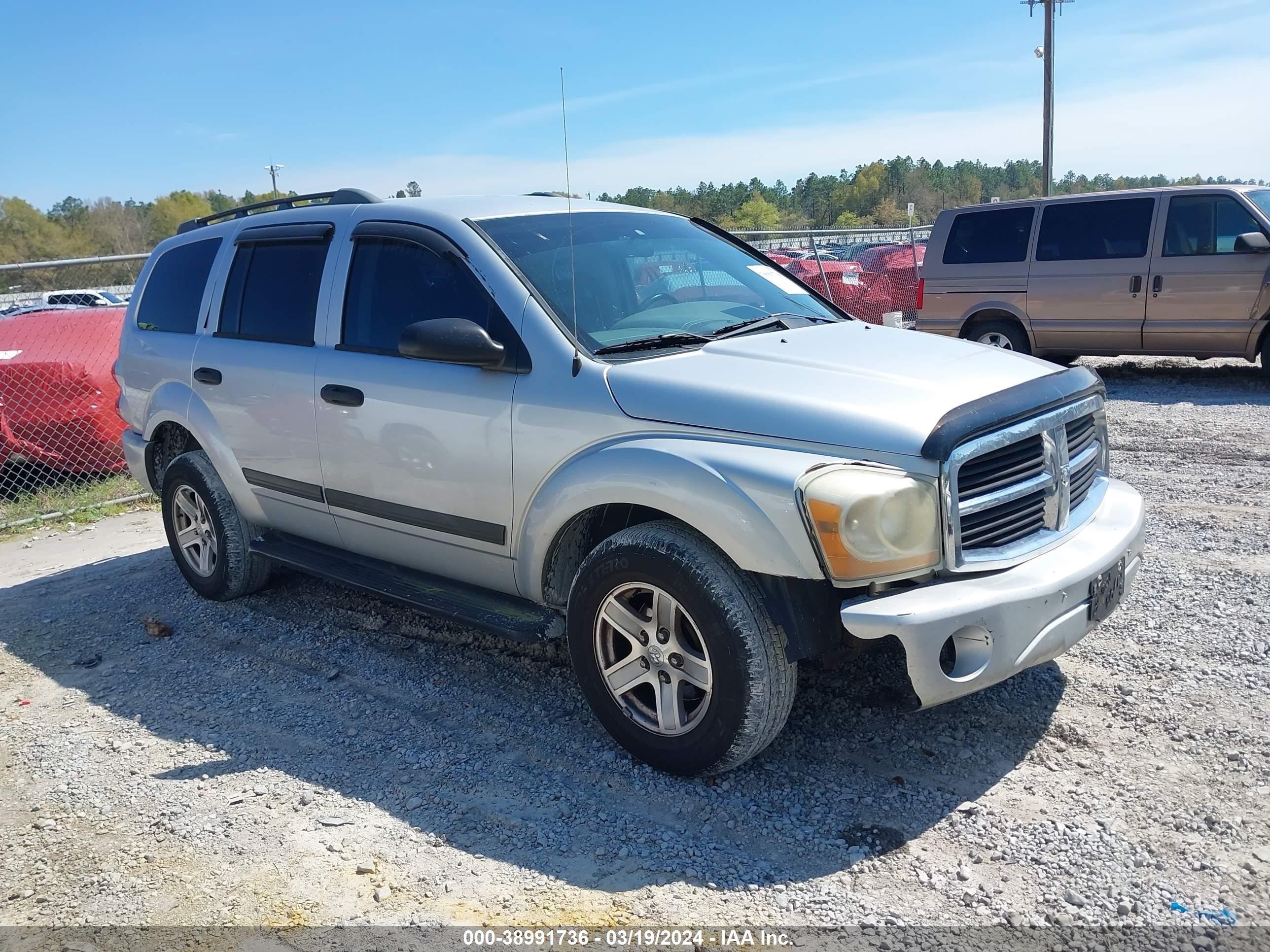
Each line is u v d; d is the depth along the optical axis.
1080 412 3.49
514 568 3.82
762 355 3.57
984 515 3.13
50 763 3.78
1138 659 4.07
